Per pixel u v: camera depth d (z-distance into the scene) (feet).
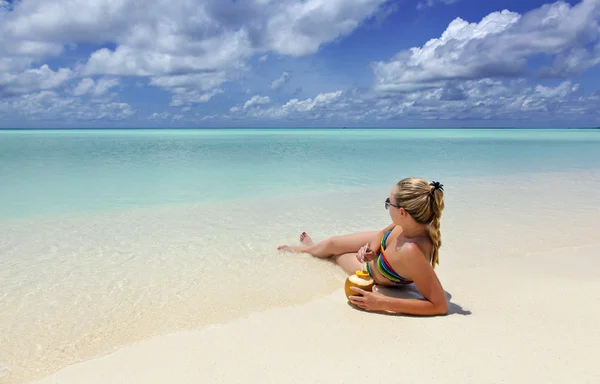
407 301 8.56
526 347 6.74
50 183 29.17
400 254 8.97
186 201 22.76
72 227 16.89
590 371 5.93
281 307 9.44
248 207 21.15
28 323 8.82
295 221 18.17
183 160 47.98
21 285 10.87
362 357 6.66
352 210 20.48
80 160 46.98
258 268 12.28
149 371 6.49
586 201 22.21
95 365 6.81
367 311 8.87
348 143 90.74
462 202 22.00
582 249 13.38
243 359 6.75
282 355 6.84
